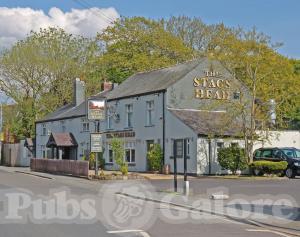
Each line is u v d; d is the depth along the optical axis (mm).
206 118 41031
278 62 38719
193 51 63719
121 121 46469
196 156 38156
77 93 58469
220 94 42719
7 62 64500
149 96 43031
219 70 42469
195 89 42625
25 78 65062
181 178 35031
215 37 55438
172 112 40688
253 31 38969
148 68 62531
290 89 38531
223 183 30297
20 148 66188
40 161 46594
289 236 12859
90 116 35531
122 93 47312
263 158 38250
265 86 38438
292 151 37719
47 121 60719
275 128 41000
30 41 66000
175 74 43938
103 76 66375
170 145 40656
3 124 71562
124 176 34000
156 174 39125
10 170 50156
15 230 13219
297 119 51344
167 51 64500
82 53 67562
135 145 44562
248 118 40312
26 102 65312
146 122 43312
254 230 13773
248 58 38719
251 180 33188
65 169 40062
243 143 40375
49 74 65625
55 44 66438
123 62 65125
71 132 55031
